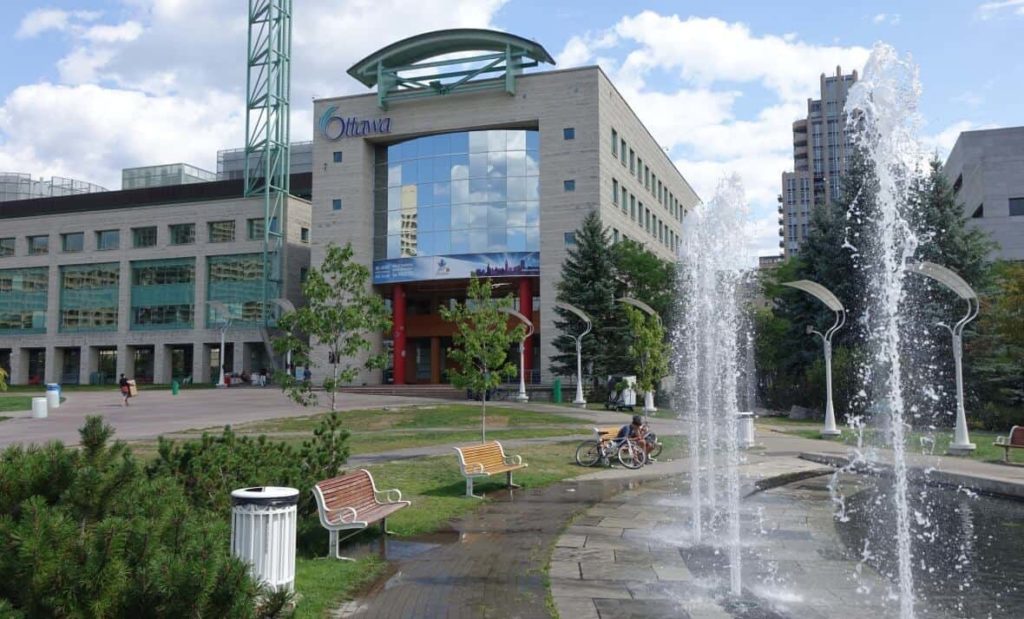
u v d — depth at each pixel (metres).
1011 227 54.50
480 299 21.52
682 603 7.12
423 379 61.88
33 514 4.30
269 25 66.44
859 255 39.03
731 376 15.94
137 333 70.19
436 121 55.34
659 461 18.78
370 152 57.97
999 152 55.50
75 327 72.69
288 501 6.84
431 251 54.94
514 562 8.62
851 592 7.82
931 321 34.28
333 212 57.31
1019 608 7.43
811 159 168.00
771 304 56.16
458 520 11.18
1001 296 33.16
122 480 5.52
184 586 4.34
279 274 65.38
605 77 53.72
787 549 9.73
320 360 55.75
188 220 69.38
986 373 31.47
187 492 8.48
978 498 13.98
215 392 49.50
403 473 15.56
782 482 16.03
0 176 100.44
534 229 53.19
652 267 47.06
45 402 31.14
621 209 56.31
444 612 6.71
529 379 53.31
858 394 35.25
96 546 4.36
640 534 10.33
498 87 53.84
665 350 34.75
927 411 32.97
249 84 67.62
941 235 35.06
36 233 74.25
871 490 14.88
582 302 42.91
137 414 32.22
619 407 36.12
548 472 16.30
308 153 84.56
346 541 9.67
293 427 26.36
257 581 4.85
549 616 6.63
